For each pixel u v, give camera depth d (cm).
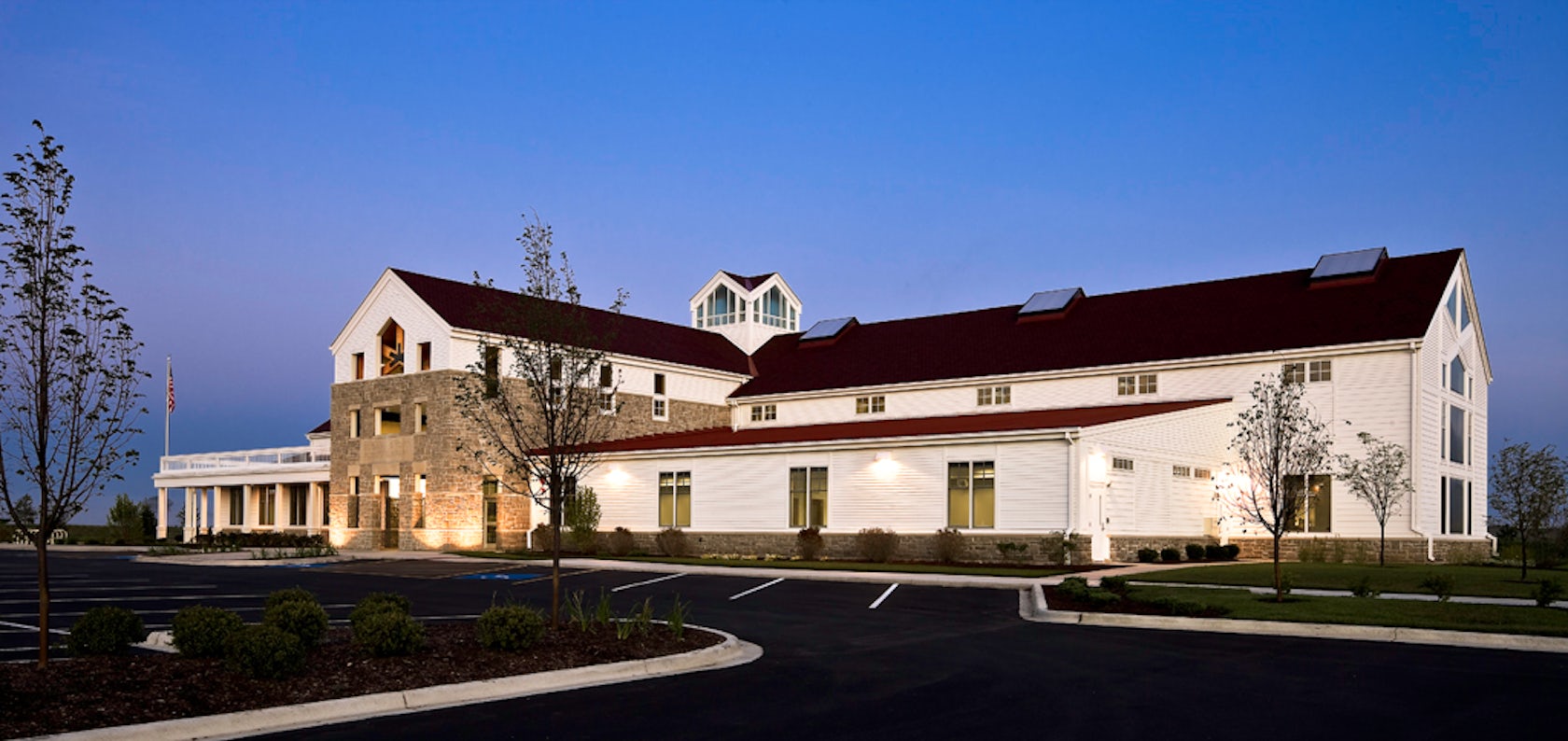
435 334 4281
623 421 4706
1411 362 3550
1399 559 3516
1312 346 3719
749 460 3884
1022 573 2909
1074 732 1065
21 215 1166
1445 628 1697
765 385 5159
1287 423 2447
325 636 1467
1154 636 1769
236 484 5594
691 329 5609
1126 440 3397
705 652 1510
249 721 1068
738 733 1061
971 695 1252
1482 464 4216
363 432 4566
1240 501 3781
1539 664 1449
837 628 1897
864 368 4909
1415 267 3956
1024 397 4316
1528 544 3359
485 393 1922
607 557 3888
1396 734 1048
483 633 1433
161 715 1060
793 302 5969
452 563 3578
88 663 1255
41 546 1209
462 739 1029
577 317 1742
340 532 4625
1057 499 3219
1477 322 4244
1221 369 3919
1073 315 4638
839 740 1030
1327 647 1620
